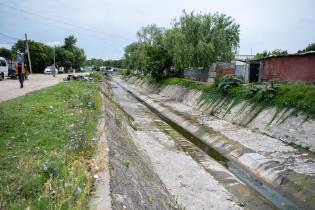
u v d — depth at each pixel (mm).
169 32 40750
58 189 4707
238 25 32562
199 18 31938
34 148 6809
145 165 10266
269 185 10570
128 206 5363
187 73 40719
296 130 14023
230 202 9203
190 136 18641
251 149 13695
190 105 29141
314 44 35750
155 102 34406
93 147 7621
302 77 20891
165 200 7812
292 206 9008
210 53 30516
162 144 15719
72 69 85625
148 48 46594
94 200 4984
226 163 13242
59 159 6121
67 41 95312
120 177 6492
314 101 14141
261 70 25750
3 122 8375
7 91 17578
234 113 20266
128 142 12016
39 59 65938
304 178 9922
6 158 5965
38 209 4129
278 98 16797
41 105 12094
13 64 33469
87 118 10766
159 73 46906
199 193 9695
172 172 11484
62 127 8859
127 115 22625
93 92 21172
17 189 4613
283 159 11938
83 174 5543
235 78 23734
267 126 16125
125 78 86062
